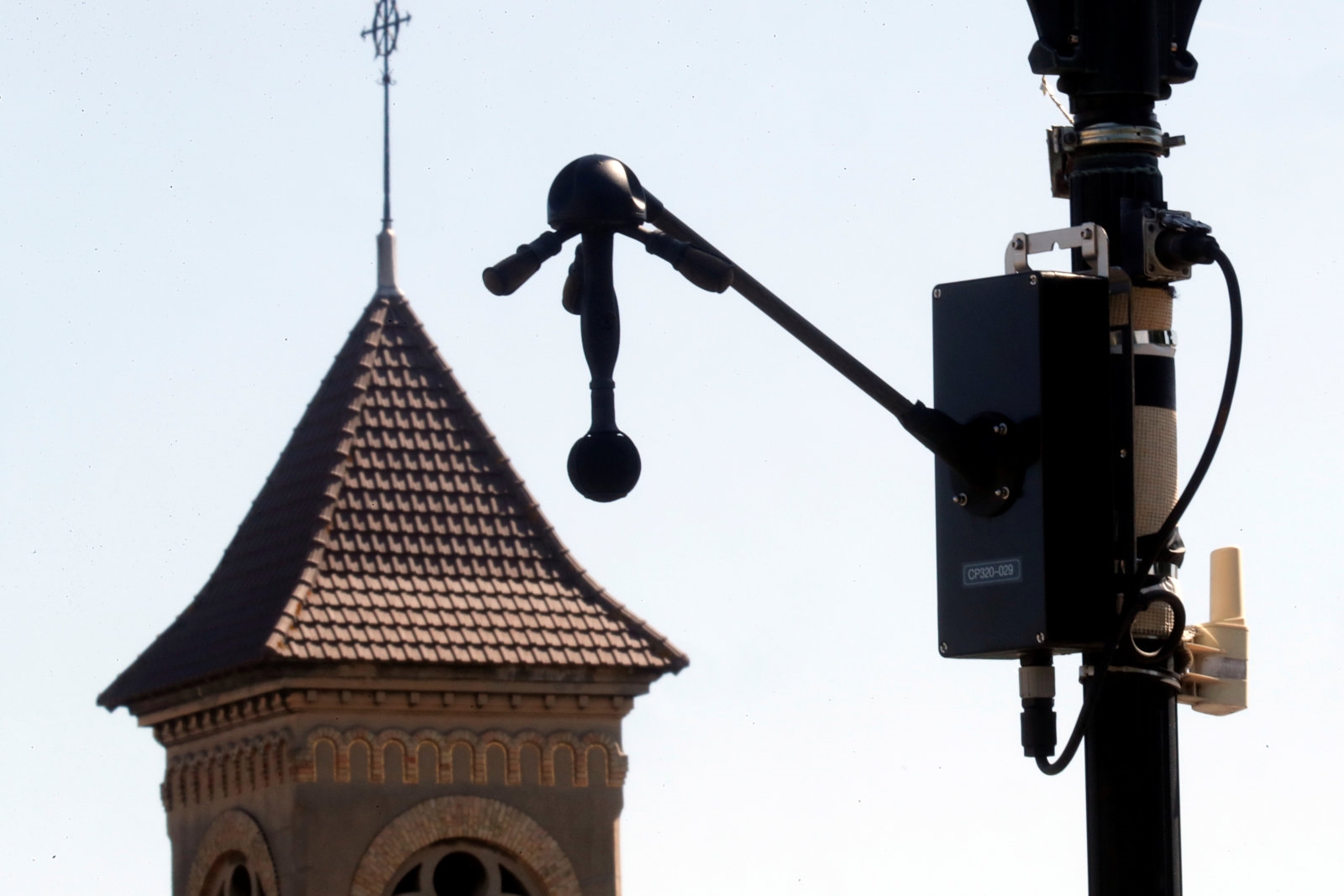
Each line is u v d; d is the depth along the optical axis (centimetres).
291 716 4425
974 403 1517
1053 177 1659
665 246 1463
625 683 4619
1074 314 1505
